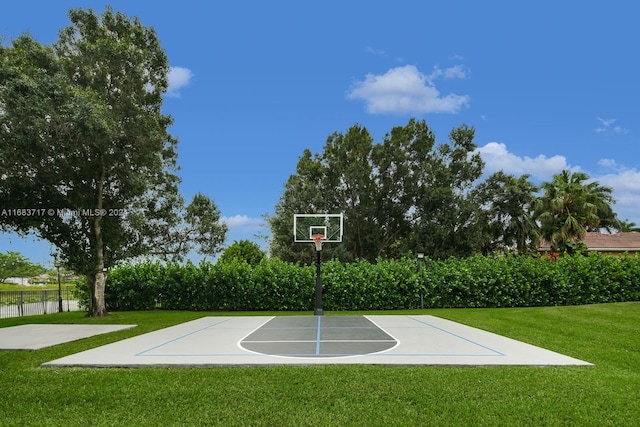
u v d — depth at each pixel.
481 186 35.12
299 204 33.88
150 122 16.83
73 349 9.35
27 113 14.18
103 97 16.45
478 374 6.69
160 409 5.33
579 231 33.53
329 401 5.53
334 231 20.31
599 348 9.23
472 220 31.94
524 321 14.30
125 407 5.43
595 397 5.64
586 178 37.41
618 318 15.10
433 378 6.45
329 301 20.92
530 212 36.81
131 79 16.98
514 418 4.96
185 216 20.97
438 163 34.03
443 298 21.47
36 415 5.23
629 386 6.13
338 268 21.41
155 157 17.55
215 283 21.08
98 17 17.98
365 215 34.28
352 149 34.72
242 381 6.37
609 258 22.62
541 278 21.69
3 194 16.19
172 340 10.16
